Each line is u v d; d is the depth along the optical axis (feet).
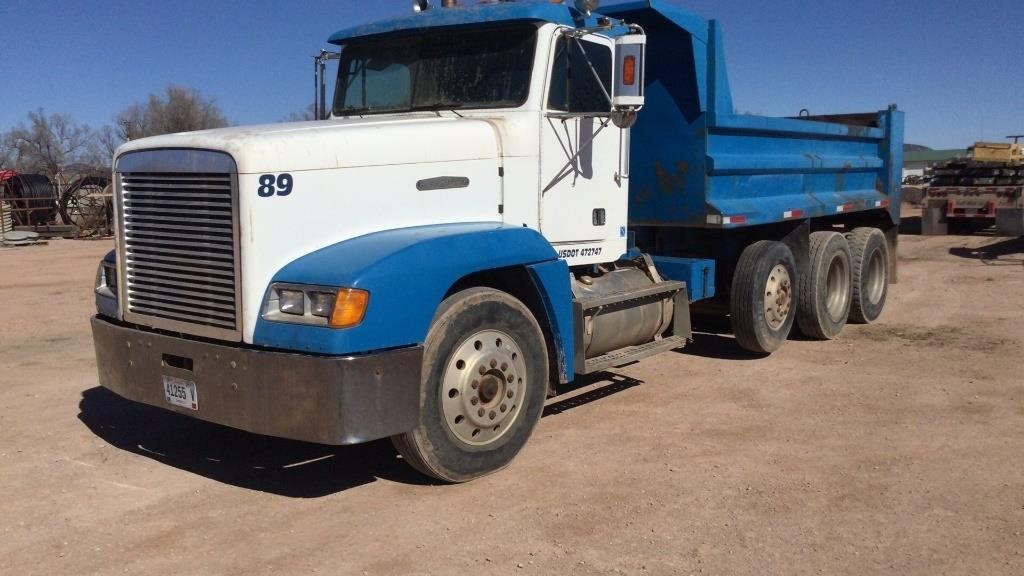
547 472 17.24
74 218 93.66
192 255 15.47
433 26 19.72
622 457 18.11
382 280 14.44
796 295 28.30
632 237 23.89
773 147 27.84
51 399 23.16
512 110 18.81
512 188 18.44
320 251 15.38
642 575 12.92
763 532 14.37
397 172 16.48
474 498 15.94
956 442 18.83
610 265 22.35
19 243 80.28
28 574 13.19
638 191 25.84
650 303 22.41
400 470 17.51
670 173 25.04
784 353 28.27
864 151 34.71
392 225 16.48
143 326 16.72
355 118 20.54
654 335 22.98
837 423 20.36
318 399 14.03
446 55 19.90
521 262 17.06
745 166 25.68
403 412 14.84
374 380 14.28
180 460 18.28
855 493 16.01
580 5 19.92
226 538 14.39
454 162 17.37
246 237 14.58
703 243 27.53
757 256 26.40
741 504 15.53
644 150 25.44
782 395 22.95
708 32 23.84
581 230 20.35
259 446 19.15
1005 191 70.64
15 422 21.06
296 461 18.15
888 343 29.53
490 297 16.43
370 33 20.70
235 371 14.78
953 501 15.58
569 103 19.57
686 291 23.50
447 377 15.81
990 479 16.63
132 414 21.70
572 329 18.60
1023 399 22.08
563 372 18.37
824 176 31.30
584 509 15.37
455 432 16.08
